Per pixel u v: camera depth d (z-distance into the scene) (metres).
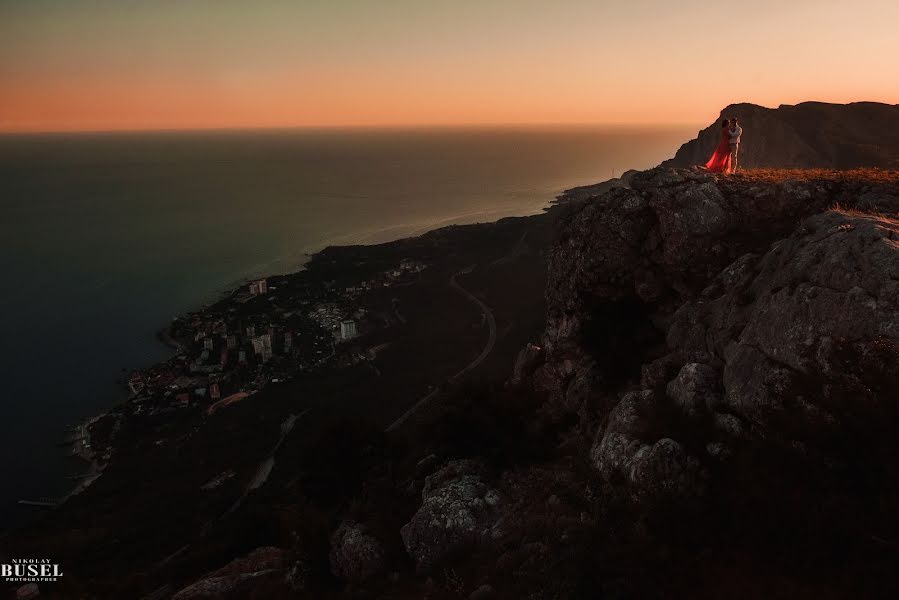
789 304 9.41
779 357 9.02
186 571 19.11
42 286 125.25
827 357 8.20
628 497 9.01
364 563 11.32
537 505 10.55
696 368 10.66
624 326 18.05
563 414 17.75
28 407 69.81
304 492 18.72
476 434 15.38
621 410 11.33
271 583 12.92
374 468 18.25
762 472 7.85
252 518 21.38
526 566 8.61
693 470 8.66
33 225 197.50
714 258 15.81
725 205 16.34
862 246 9.06
